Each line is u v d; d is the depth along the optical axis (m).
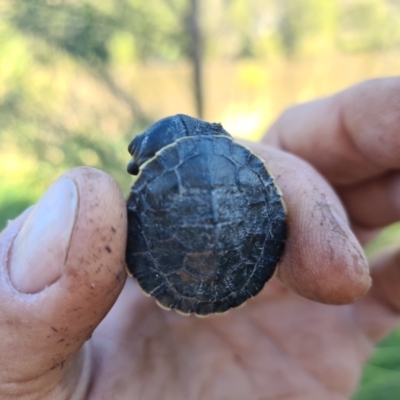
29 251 0.05
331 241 0.06
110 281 0.05
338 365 0.09
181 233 0.06
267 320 0.09
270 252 0.07
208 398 0.08
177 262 0.06
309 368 0.09
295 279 0.07
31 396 0.06
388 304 0.10
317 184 0.07
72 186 0.05
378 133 0.08
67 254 0.05
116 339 0.08
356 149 0.09
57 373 0.06
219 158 0.06
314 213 0.07
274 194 0.07
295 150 0.10
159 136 0.07
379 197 0.10
